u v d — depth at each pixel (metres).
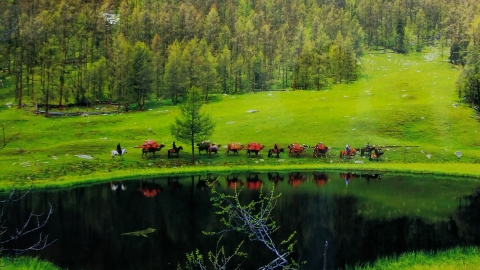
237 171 54.47
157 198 36.38
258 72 130.75
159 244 23.00
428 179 46.72
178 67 113.94
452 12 154.25
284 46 148.12
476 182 44.50
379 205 32.75
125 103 105.25
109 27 159.62
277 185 42.78
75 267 19.61
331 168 55.34
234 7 188.38
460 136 70.19
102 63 118.19
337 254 21.38
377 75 127.38
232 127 82.12
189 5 183.50
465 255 21.17
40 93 105.94
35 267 19.41
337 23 161.62
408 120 78.00
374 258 20.92
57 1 156.12
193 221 27.98
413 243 23.19
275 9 183.00
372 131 74.62
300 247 22.39
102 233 25.19
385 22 171.00
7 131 78.50
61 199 36.53
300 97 108.38
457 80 94.62
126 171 53.03
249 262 20.20
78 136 77.19
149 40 160.50
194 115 62.28
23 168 52.78
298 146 64.56
